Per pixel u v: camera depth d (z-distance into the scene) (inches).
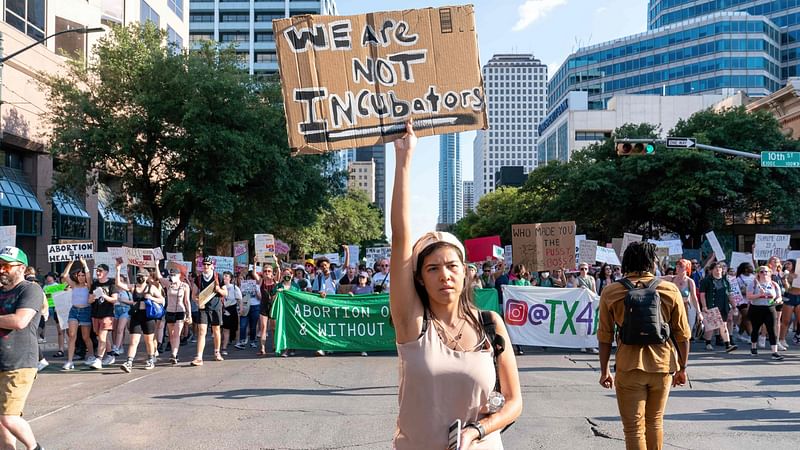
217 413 315.0
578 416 298.8
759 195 1513.3
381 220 3472.0
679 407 319.9
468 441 95.2
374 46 146.1
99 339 468.8
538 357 512.1
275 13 4911.4
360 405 331.3
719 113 1658.5
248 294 600.7
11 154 1218.0
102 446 257.4
